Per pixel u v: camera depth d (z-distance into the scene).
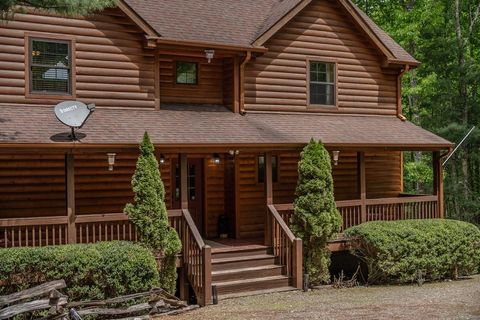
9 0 9.52
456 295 12.50
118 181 14.13
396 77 18.52
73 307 10.13
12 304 10.09
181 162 12.91
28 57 12.83
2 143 10.64
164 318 10.88
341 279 14.09
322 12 16.97
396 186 19.09
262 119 15.48
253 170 16.16
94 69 13.59
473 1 27.59
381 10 30.27
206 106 15.72
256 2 18.38
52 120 12.39
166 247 11.78
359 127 16.47
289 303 11.76
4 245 12.00
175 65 15.50
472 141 24.50
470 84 25.70
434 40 25.62
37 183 13.11
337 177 17.66
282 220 13.69
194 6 16.77
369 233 13.97
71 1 9.84
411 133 16.97
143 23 13.95
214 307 11.63
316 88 16.91
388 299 12.07
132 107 14.09
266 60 15.99
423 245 14.22
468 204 24.59
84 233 13.09
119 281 10.91
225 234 15.84
